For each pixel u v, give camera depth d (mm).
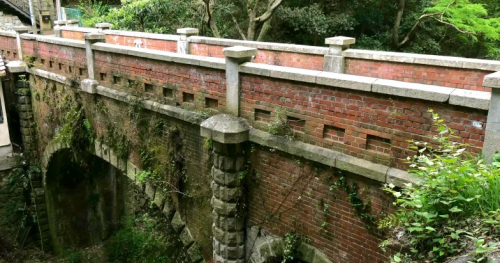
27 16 22438
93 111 10039
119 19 17344
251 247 6891
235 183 6586
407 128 4672
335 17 18438
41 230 14414
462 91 4234
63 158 13172
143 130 8523
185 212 8156
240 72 6188
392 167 4867
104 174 14953
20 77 13008
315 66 9781
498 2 19469
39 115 13000
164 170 8219
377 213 5121
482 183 3680
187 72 7152
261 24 18062
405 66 8586
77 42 9766
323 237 5824
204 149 7238
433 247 3527
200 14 17203
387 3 19297
